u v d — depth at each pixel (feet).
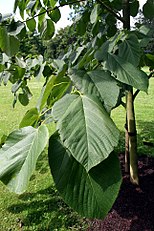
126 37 3.71
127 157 9.33
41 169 11.37
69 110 2.23
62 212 8.41
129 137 8.29
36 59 5.79
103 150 2.01
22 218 8.36
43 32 6.35
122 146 12.82
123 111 23.54
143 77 2.75
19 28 3.61
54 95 2.96
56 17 6.17
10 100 33.40
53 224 7.91
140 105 26.32
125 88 4.05
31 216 8.40
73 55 5.21
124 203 7.82
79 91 2.57
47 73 5.68
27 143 2.28
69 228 7.64
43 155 12.30
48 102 3.12
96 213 2.11
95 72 2.77
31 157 2.17
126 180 8.87
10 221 8.27
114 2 6.94
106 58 2.99
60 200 9.11
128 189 8.38
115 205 7.82
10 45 3.76
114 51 3.81
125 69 2.81
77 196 2.13
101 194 2.14
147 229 6.83
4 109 27.40
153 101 28.58
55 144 2.25
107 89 2.59
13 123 21.36
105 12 7.07
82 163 1.97
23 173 2.11
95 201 2.13
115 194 2.15
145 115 21.86
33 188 10.09
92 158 1.98
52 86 2.86
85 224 7.68
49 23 6.20
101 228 7.27
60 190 2.13
